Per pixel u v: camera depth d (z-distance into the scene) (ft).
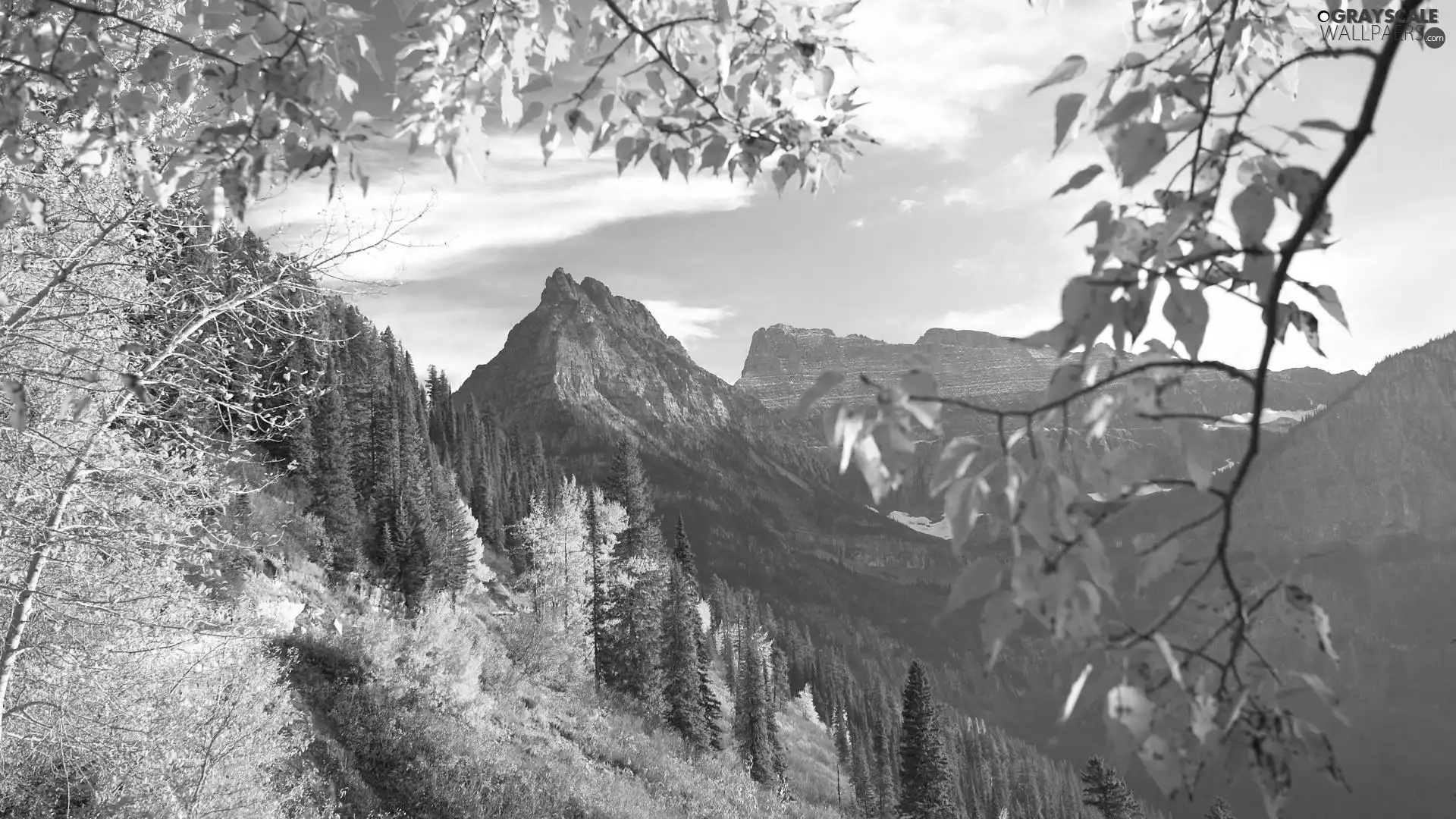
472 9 9.83
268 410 25.90
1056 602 4.94
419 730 72.54
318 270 23.18
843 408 4.95
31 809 32.27
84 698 28.30
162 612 29.01
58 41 10.46
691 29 9.69
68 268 19.71
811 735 266.77
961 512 4.98
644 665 144.05
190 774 37.68
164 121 15.20
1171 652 5.21
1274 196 5.49
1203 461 5.00
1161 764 5.49
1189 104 5.89
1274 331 4.76
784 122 10.28
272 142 10.74
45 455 22.40
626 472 238.27
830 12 9.88
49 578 25.72
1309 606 5.30
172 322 25.17
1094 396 5.01
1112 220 5.73
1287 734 5.37
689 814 91.45
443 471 233.96
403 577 127.85
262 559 91.56
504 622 142.61
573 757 89.76
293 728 60.90
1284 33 7.95
